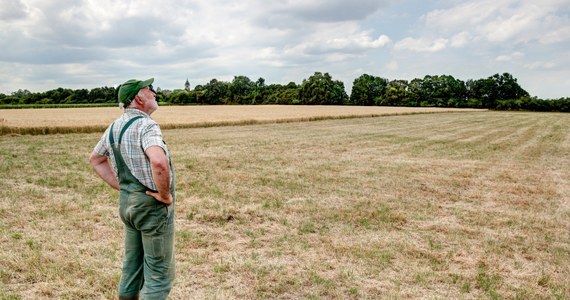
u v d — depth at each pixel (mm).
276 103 113250
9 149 15211
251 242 5484
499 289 4289
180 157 13820
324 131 27016
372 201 7977
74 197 7699
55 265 4496
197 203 7453
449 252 5285
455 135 24844
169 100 116812
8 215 6426
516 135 25672
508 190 9383
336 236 5824
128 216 2842
